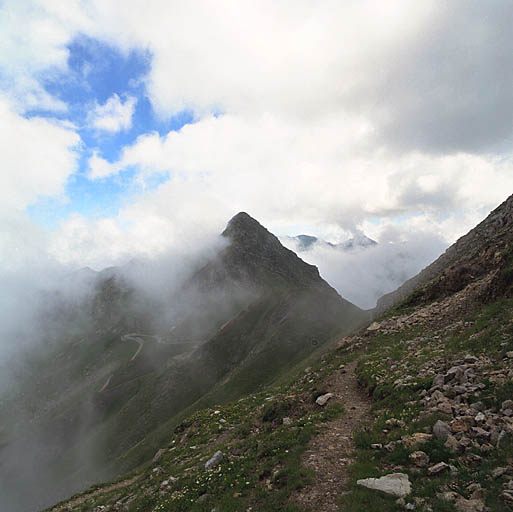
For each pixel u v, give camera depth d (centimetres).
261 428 2505
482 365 1886
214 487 1678
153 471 2572
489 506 1002
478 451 1255
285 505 1305
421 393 1850
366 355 3166
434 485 1146
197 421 3288
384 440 1540
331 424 1925
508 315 2464
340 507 1201
